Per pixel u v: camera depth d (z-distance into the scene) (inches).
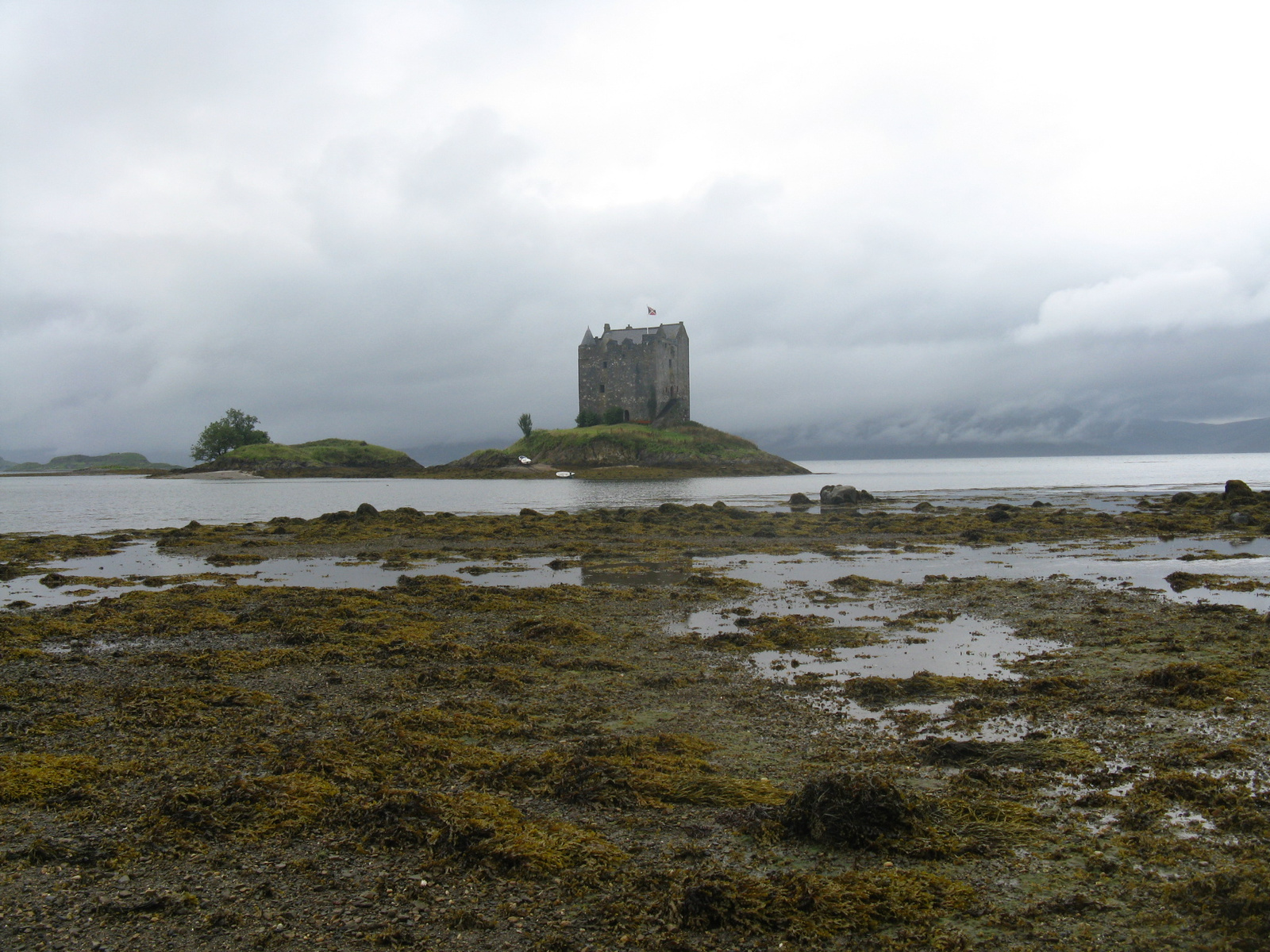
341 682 478.0
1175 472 5428.2
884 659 525.3
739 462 5531.5
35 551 1202.0
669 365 6023.6
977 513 1713.8
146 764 337.4
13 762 334.0
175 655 538.9
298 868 252.2
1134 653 526.9
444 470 5802.2
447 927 220.5
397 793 295.3
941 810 287.1
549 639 590.2
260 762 343.0
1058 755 339.3
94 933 217.3
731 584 844.0
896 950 210.2
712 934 217.8
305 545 1296.8
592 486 3870.6
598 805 297.4
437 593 789.2
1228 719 386.0
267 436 6712.6
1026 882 240.5
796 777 327.0
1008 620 644.7
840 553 1136.2
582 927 220.7
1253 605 694.5
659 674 492.7
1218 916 216.5
